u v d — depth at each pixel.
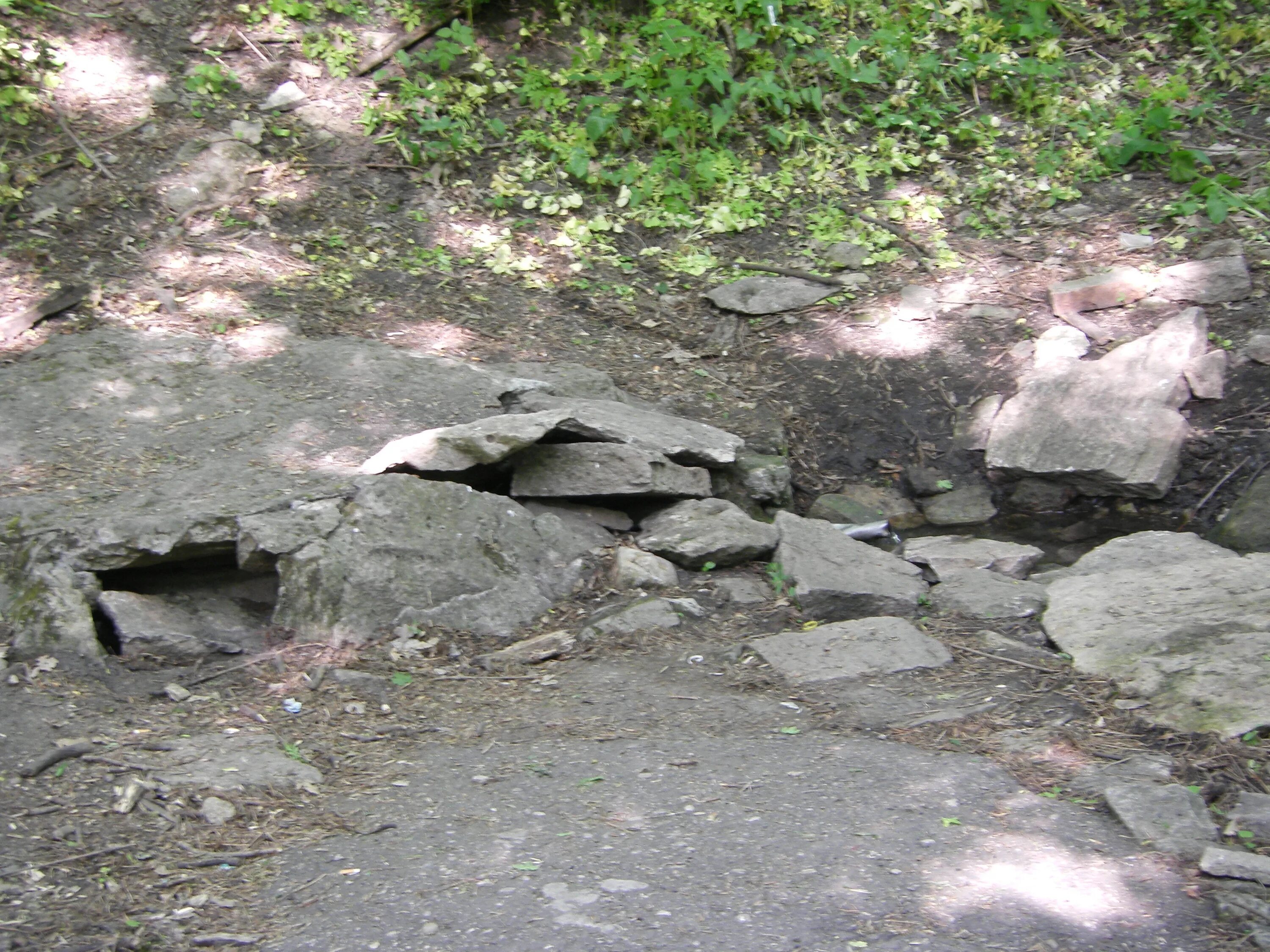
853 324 7.82
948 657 4.78
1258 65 9.66
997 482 6.95
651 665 4.79
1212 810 3.57
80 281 7.28
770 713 4.31
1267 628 4.61
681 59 8.98
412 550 5.10
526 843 3.37
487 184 8.69
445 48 9.04
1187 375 7.04
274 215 8.11
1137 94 9.50
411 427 6.15
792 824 3.46
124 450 5.74
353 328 7.28
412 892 3.11
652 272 8.27
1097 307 7.73
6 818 3.39
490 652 4.95
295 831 3.47
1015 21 9.94
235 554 5.03
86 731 3.97
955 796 3.62
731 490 6.43
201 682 4.49
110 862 3.24
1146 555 5.77
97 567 4.75
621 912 3.00
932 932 2.91
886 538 6.49
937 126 9.34
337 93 9.05
